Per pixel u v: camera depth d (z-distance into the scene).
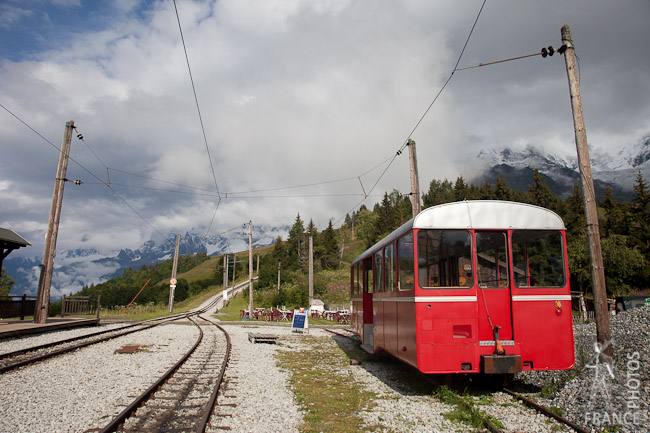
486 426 6.02
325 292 61.00
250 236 42.25
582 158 8.77
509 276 8.04
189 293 92.62
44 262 19.09
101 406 6.60
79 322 19.88
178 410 6.53
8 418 5.89
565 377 8.11
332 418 6.61
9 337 14.82
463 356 7.67
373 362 12.41
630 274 32.84
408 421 6.46
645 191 57.31
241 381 8.98
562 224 8.33
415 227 8.09
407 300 8.52
